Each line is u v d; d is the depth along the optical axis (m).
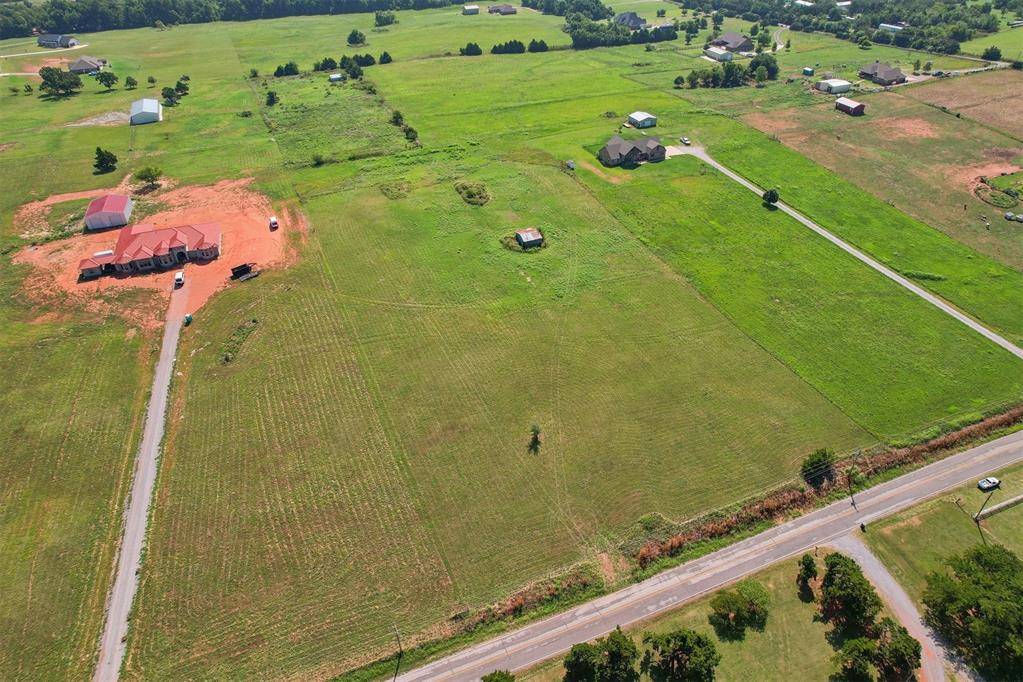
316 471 56.22
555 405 62.66
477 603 46.28
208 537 50.78
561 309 75.50
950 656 42.88
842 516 52.50
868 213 94.94
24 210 97.56
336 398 63.62
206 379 66.19
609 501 53.47
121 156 115.81
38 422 60.91
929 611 45.56
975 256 84.62
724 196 100.00
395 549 49.88
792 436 59.22
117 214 92.56
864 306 75.56
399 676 42.22
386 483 55.12
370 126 128.12
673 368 66.94
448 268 83.19
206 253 84.94
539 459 57.12
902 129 122.94
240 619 45.22
